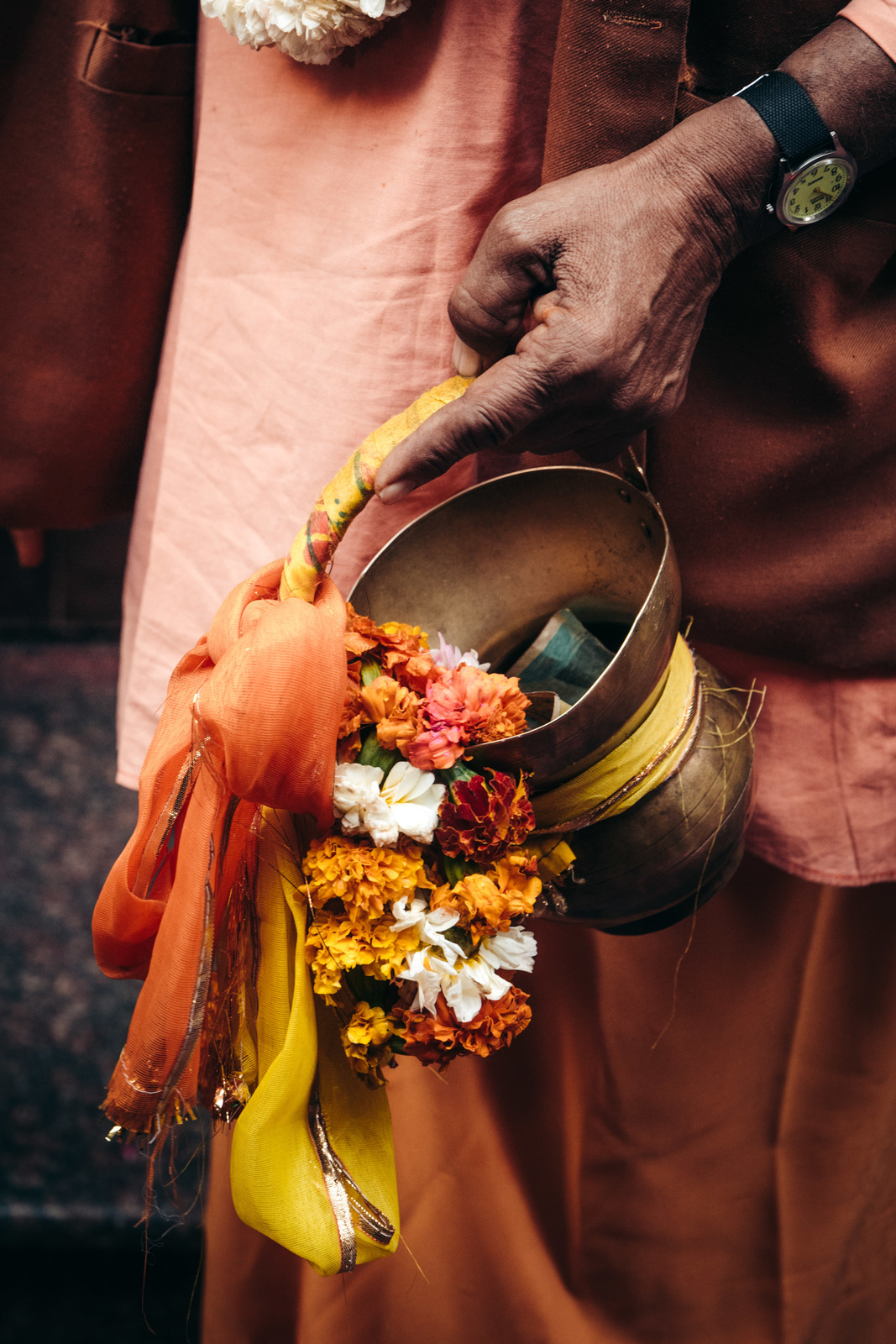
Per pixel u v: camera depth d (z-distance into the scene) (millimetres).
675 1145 1096
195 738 594
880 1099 1076
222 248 824
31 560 1138
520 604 775
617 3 639
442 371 784
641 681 643
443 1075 1059
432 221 752
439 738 598
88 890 1854
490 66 729
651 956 1022
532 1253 1124
